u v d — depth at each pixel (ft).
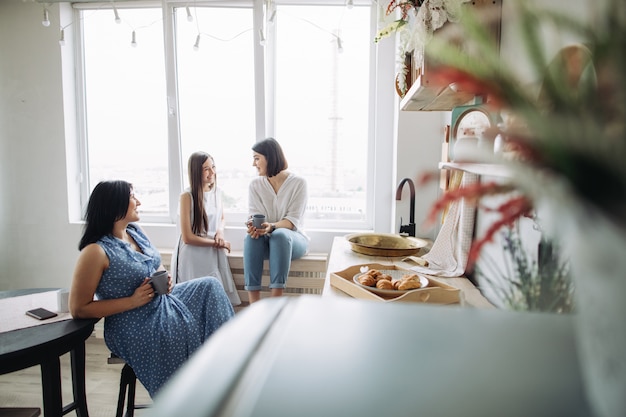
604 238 0.92
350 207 9.60
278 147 8.46
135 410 6.21
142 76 9.45
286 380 1.20
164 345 5.21
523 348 1.41
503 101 1.05
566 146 0.91
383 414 1.08
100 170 9.73
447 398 1.15
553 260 2.23
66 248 9.40
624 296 0.91
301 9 9.04
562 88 0.99
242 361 1.26
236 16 9.01
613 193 0.88
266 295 8.76
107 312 4.81
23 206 9.41
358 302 1.73
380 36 5.61
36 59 9.00
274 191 8.53
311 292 8.61
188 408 1.06
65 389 6.82
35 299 5.27
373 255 5.64
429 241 6.89
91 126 9.66
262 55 8.87
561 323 1.57
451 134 4.44
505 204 1.12
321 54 9.19
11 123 9.21
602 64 0.96
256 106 9.14
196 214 8.01
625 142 0.88
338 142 9.41
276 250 7.72
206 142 9.51
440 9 3.62
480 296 3.80
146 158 9.68
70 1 8.96
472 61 1.08
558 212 1.03
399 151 7.93
